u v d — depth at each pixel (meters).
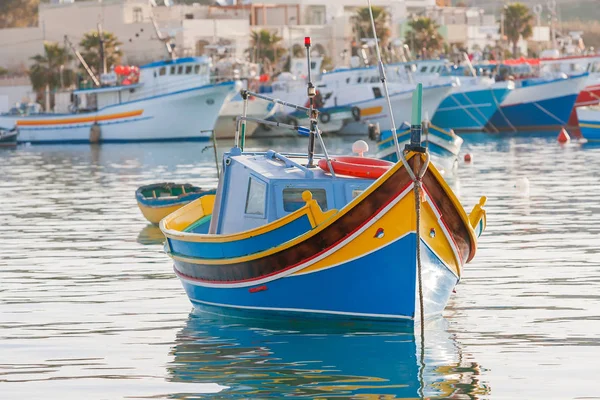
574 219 44.03
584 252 35.00
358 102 124.56
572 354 21.95
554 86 127.38
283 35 180.62
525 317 25.36
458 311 26.12
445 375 20.59
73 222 46.50
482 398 19.17
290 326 24.72
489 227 41.78
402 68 126.38
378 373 20.75
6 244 39.69
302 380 20.38
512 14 190.75
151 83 124.94
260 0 193.12
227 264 25.14
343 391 19.69
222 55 153.38
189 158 94.19
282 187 25.27
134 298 28.59
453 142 70.12
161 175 74.25
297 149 102.12
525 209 48.25
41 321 25.88
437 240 23.59
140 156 98.50
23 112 140.75
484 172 71.06
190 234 26.12
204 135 124.94
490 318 25.31
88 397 19.59
